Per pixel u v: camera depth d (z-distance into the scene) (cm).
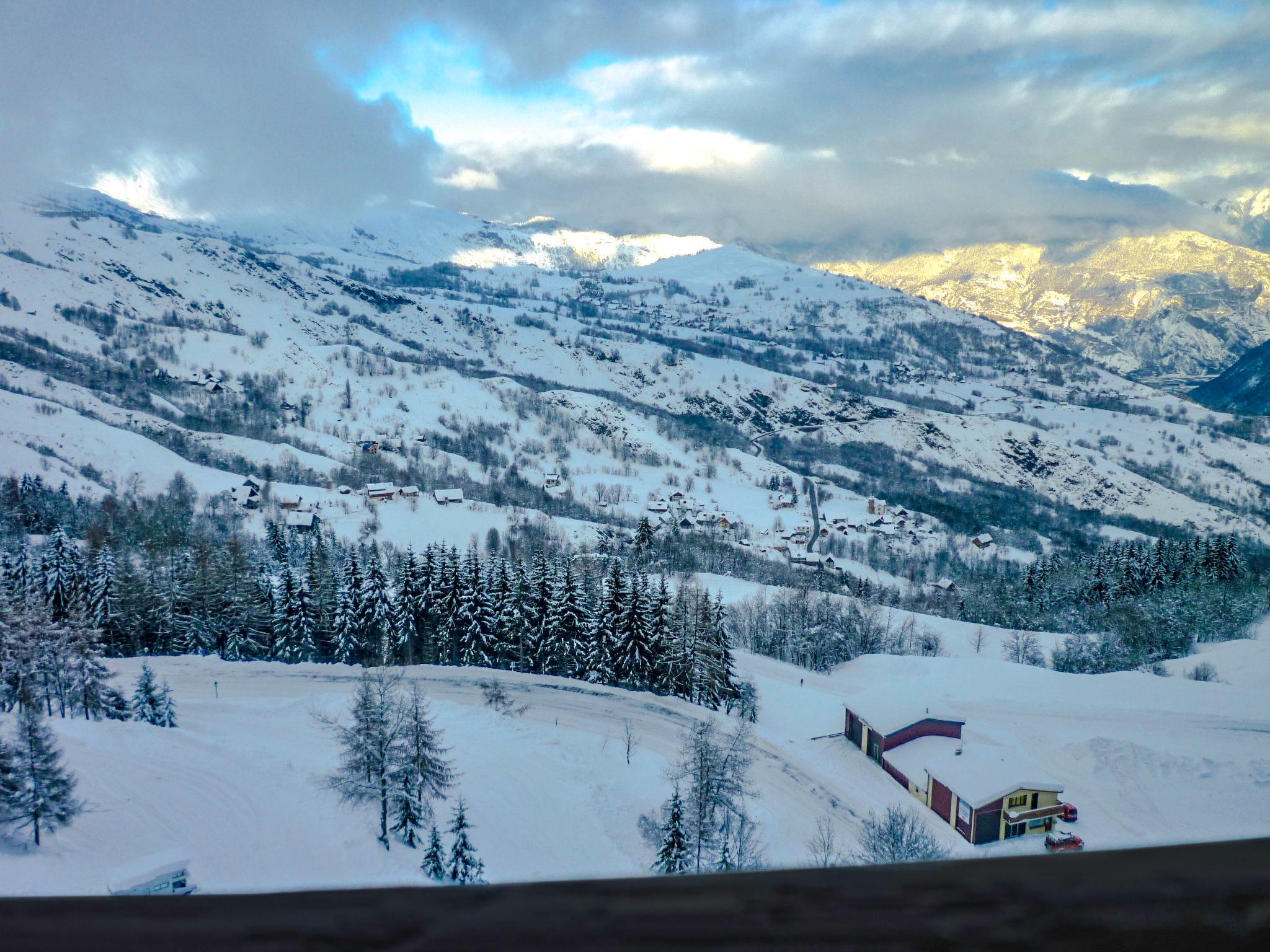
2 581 6962
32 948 205
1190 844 252
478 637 7312
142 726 4922
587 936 202
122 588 7456
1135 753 5872
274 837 3881
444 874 3728
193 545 8394
